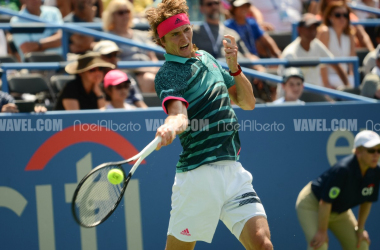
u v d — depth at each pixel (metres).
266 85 19.23
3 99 14.79
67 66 15.48
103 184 9.37
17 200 13.30
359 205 14.44
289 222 14.41
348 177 13.52
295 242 14.41
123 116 13.64
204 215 9.77
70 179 13.48
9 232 13.27
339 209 13.90
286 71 16.55
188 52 9.48
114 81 15.27
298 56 20.03
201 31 18.84
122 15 19.41
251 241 9.62
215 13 18.91
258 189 14.30
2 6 23.23
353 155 13.64
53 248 13.42
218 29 19.05
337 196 13.68
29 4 20.80
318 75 19.62
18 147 13.28
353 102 14.69
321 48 20.34
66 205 13.48
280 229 14.37
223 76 10.13
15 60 19.33
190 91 9.39
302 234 14.41
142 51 19.66
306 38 19.94
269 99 19.12
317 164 14.58
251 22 21.25
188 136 9.70
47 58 18.84
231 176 9.87
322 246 13.81
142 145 13.73
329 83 21.06
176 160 13.91
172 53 9.52
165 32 9.30
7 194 13.26
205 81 9.52
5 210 13.26
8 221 13.27
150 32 9.74
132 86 16.73
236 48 9.74
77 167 13.51
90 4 21.27
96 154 13.57
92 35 17.95
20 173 13.30
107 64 15.47
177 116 8.77
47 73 18.83
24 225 13.33
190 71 9.38
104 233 13.64
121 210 13.70
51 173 13.41
